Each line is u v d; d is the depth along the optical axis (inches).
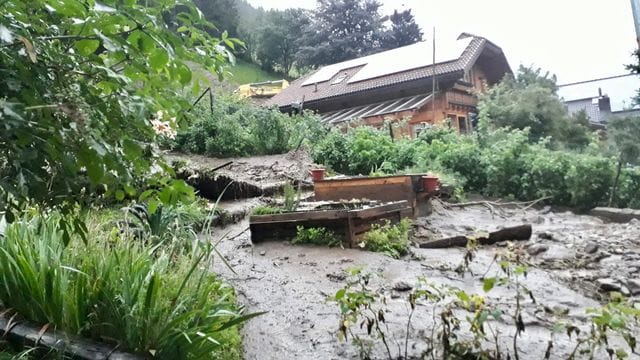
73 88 55.3
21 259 84.3
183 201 68.2
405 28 1177.4
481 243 187.0
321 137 419.5
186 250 126.4
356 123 502.0
